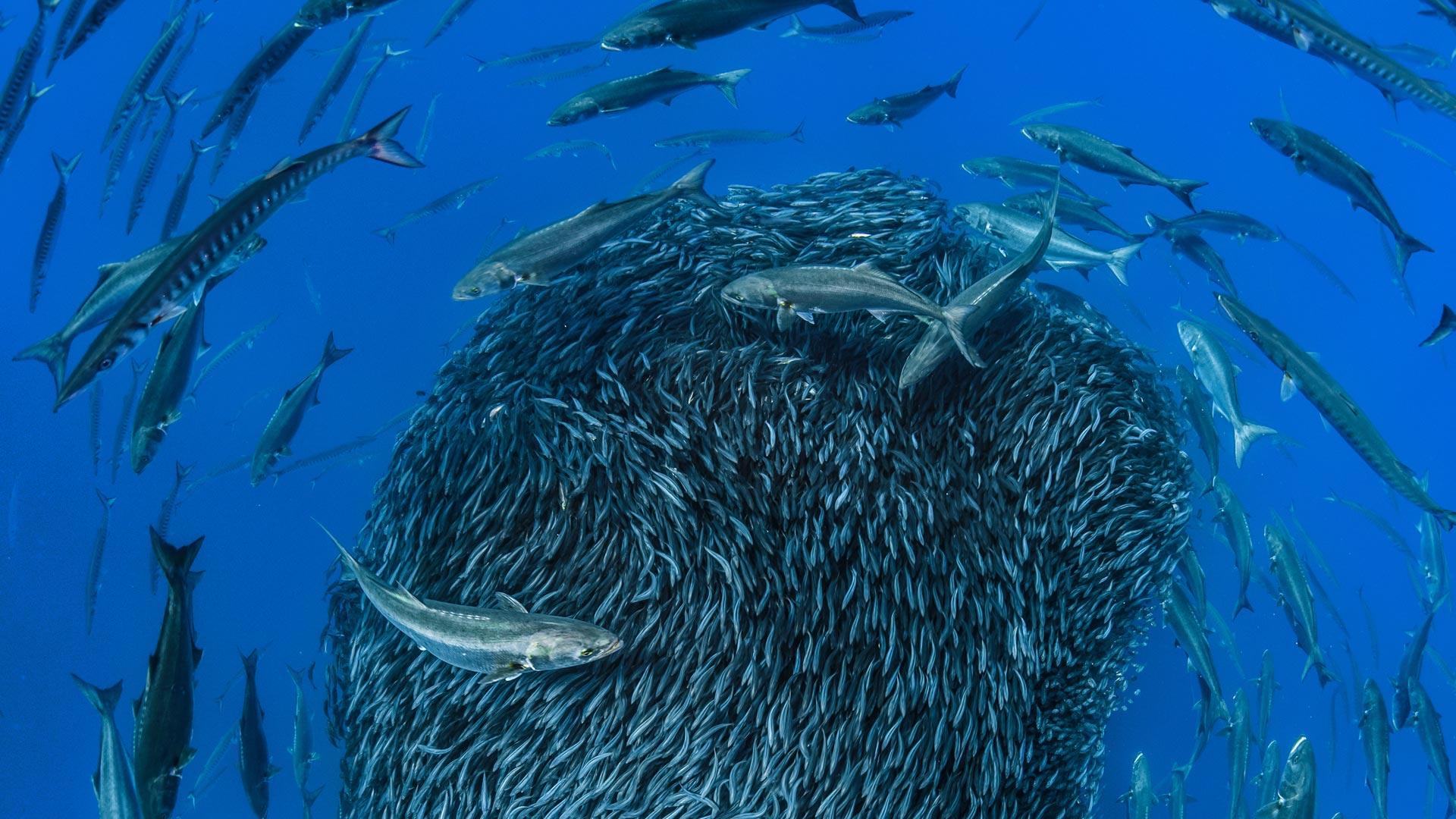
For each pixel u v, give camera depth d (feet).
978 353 15.80
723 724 13.52
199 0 15.16
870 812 13.42
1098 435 15.66
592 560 14.29
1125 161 16.11
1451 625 22.00
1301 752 11.44
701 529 14.21
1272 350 13.01
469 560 14.65
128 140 14.78
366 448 19.33
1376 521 19.20
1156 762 20.44
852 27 19.06
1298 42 12.91
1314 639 15.43
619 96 15.16
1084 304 17.89
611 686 13.84
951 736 13.75
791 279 11.57
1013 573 14.65
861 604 14.02
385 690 14.97
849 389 15.23
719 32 12.19
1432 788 20.62
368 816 15.11
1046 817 14.44
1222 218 16.55
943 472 14.96
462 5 17.38
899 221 16.80
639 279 16.17
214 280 10.57
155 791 9.17
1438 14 14.01
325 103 15.53
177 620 9.59
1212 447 16.28
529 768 13.92
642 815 13.52
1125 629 16.06
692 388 15.11
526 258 11.56
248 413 23.56
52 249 13.61
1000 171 18.38
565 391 15.28
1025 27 20.56
